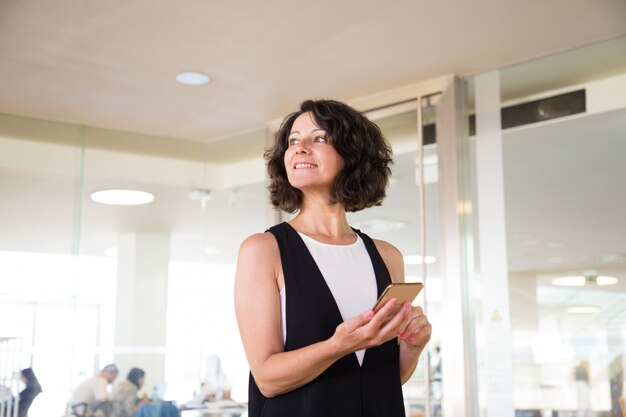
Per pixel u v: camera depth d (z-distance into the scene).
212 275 4.74
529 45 3.57
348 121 1.56
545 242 3.55
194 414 4.51
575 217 3.50
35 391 4.34
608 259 3.37
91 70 3.89
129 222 4.73
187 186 4.88
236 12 3.23
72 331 4.48
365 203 1.60
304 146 1.53
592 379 3.30
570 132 3.61
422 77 3.98
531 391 3.46
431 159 4.03
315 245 1.48
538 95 3.73
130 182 4.79
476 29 3.40
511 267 3.64
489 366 3.63
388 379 1.43
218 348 4.63
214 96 4.26
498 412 3.56
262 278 1.41
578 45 3.55
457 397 3.66
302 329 1.38
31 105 4.42
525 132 3.74
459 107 3.93
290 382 1.32
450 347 3.75
